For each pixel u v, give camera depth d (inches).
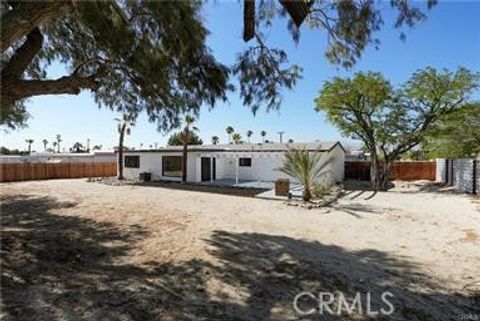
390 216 411.2
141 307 147.6
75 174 1082.1
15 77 210.7
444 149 810.2
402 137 759.7
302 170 534.6
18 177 943.0
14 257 216.4
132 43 220.2
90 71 282.0
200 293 169.0
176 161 927.7
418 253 253.6
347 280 192.2
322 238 297.3
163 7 209.6
